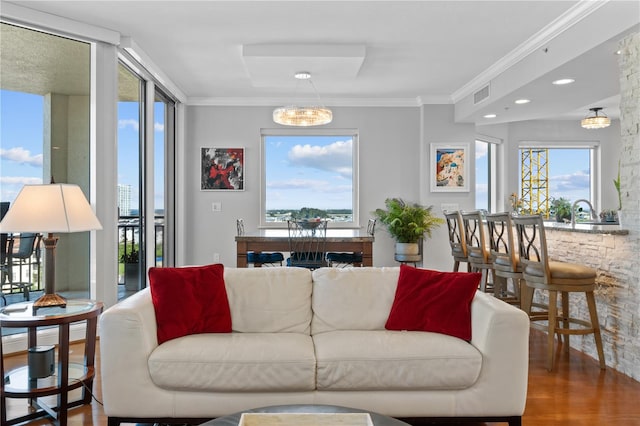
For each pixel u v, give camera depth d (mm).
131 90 4703
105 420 2377
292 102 6371
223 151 6379
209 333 2492
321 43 4230
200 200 6383
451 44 4242
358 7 3475
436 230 6324
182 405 2166
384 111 6461
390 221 6090
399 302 2625
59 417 2283
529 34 3994
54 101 3775
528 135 7645
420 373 2182
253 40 4156
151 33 3980
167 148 5930
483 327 2281
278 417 1526
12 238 3604
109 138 3975
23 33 3615
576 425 2350
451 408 2209
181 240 6191
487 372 2219
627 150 3152
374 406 2201
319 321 2689
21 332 3596
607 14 3160
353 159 6621
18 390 2229
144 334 2193
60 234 3830
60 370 2289
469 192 6336
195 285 2559
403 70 5062
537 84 4332
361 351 2223
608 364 3285
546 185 7773
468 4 3406
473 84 5504
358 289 2744
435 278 2633
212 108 6375
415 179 6473
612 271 3258
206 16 3637
